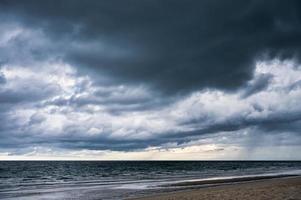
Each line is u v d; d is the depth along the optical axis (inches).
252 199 684.1
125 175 2785.4
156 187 1411.2
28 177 2691.9
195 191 1069.1
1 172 3528.5
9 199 1083.9
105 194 1166.3
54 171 3769.7
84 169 4379.9
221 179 1855.3
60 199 1054.4
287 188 909.8
